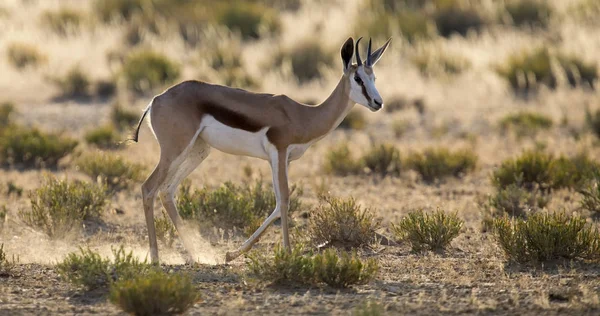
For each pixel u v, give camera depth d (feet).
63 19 295.28
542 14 289.53
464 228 98.63
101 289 70.49
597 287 70.69
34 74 234.79
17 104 205.16
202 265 80.64
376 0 315.99
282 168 81.51
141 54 236.84
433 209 109.60
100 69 241.14
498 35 272.92
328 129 83.46
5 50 254.06
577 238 82.69
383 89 219.20
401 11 294.46
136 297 62.28
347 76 83.25
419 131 183.11
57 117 192.65
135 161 141.90
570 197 115.03
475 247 89.40
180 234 85.66
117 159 127.24
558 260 81.51
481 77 233.35
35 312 63.62
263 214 105.19
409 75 233.96
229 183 110.93
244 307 65.05
